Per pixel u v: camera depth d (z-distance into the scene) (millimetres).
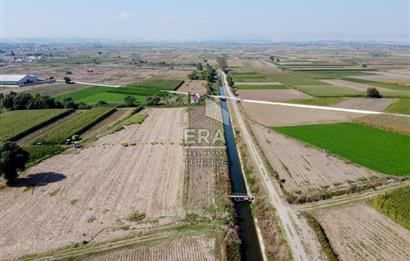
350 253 34656
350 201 44844
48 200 45625
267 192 47469
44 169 56125
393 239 36844
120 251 35156
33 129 78062
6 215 41906
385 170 54406
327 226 39375
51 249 35469
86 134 76312
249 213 44312
